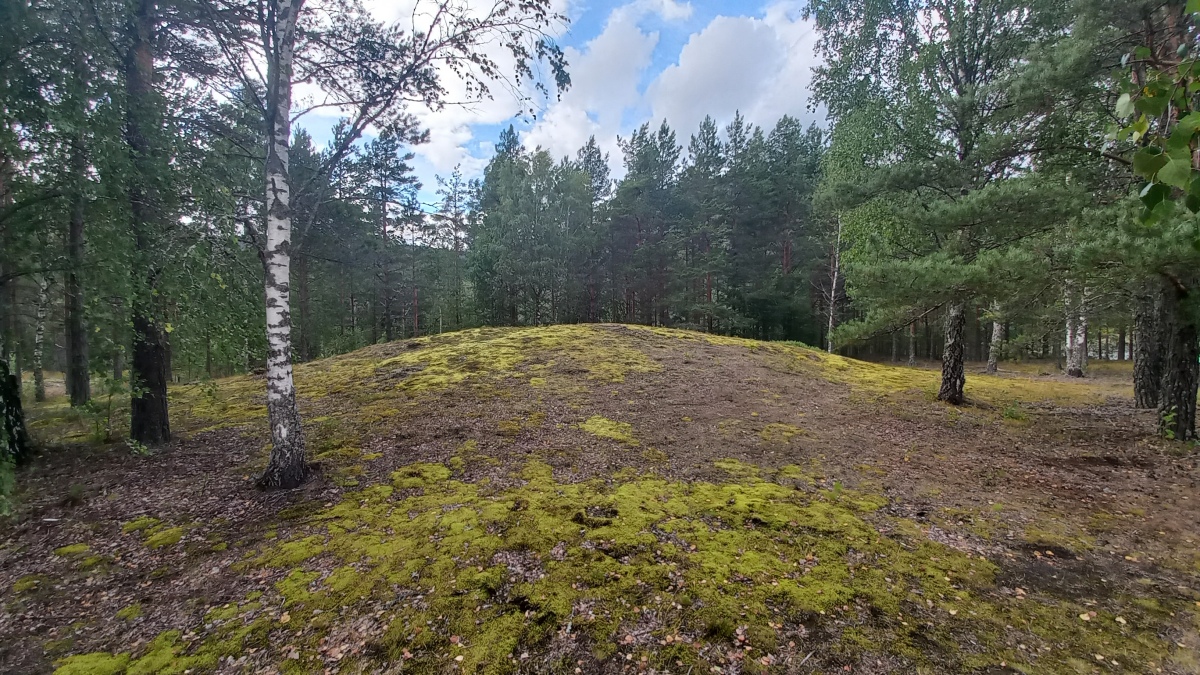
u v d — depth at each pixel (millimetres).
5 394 5918
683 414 8453
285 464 5305
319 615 3189
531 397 9211
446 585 3492
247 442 7004
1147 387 9492
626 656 2828
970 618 3154
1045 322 10461
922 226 8039
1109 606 3281
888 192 9305
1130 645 2893
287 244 5281
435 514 4633
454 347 13992
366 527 4402
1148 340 9508
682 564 3771
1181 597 3367
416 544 4074
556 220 25188
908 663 2760
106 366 5660
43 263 5234
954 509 4902
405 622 3109
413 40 5555
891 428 8016
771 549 4023
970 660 2779
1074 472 5988
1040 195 6578
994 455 6676
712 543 4105
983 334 30922
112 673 2719
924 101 8719
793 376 12070
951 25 8875
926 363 27672
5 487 3451
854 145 10000
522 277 24172
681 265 26078
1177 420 6902
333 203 13266
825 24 10188
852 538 4227
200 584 3561
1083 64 6207
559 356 12656
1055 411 9383
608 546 4027
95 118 4898
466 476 5645
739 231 26609
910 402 9867
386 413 8242
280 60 5027
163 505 4871
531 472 5762
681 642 2934
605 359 12414
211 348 6004
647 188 26328
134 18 6137
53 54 4812
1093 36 6418
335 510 4758
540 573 3643
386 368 12062
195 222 5434
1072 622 3111
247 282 6219
